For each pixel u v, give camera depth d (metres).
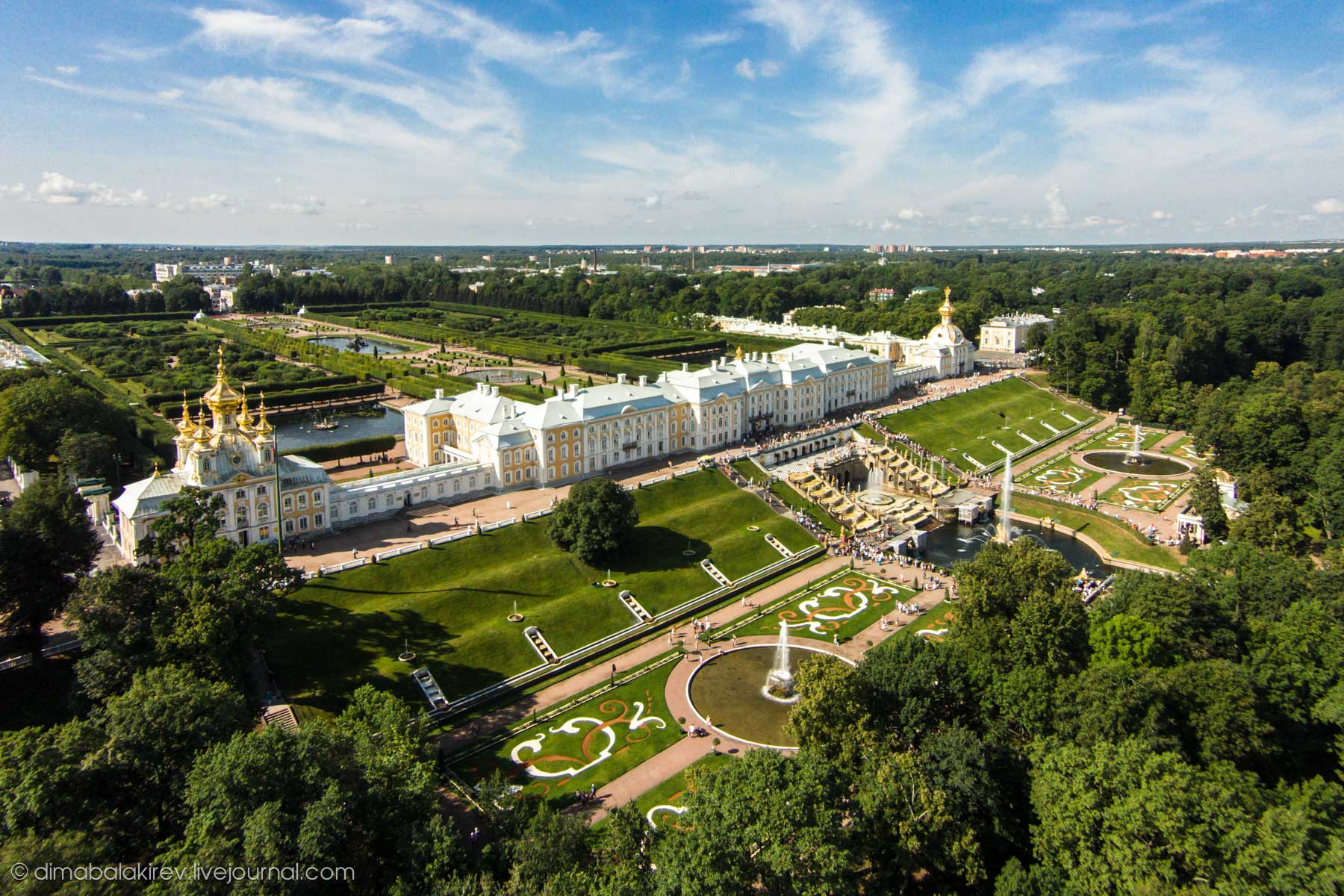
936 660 128.88
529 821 104.94
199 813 91.06
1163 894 84.75
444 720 147.38
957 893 101.12
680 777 134.62
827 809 92.88
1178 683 119.44
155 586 135.62
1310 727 125.88
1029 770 109.75
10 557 139.25
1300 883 83.69
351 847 94.88
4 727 131.12
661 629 184.38
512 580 186.00
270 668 148.38
